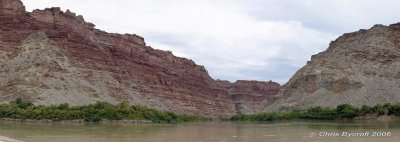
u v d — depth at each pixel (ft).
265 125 366.02
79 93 495.82
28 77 473.26
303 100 594.65
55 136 195.93
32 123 321.73
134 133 234.58
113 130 258.98
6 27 554.05
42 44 541.75
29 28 568.00
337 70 620.49
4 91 455.22
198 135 225.76
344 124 326.65
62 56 550.77
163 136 214.90
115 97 562.25
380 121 362.12
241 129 297.33
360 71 595.47
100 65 613.93
